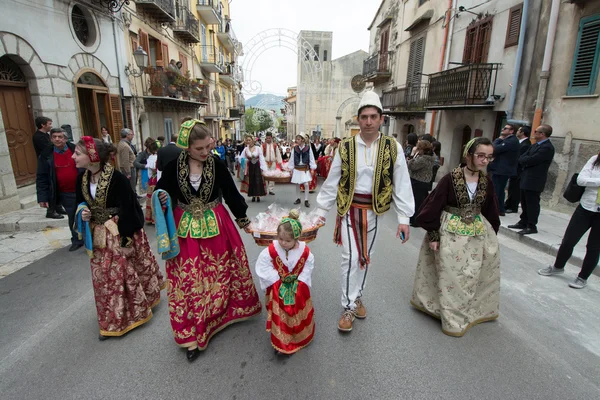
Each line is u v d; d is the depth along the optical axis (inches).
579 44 259.8
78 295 146.2
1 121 247.9
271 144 362.9
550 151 210.4
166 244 96.5
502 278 166.4
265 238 123.0
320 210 125.8
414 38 557.0
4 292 148.6
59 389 93.7
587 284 160.1
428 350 110.9
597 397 92.2
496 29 355.9
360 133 112.9
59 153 181.5
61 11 314.0
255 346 112.7
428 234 121.9
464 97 378.6
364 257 117.2
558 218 260.1
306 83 1338.6
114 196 110.5
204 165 104.7
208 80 928.9
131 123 448.1
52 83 304.3
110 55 396.8
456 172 114.4
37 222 230.4
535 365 104.4
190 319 105.0
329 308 136.6
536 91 301.0
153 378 98.0
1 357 106.4
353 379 98.3
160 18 533.3
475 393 93.1
